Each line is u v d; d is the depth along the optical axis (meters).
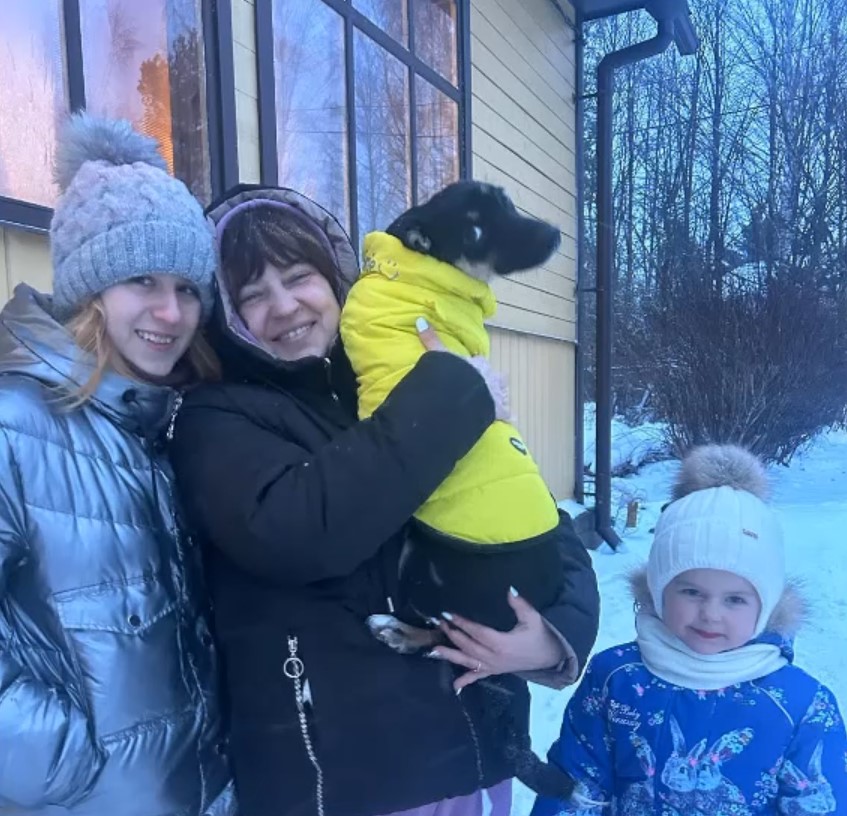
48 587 1.24
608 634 5.16
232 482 1.38
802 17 22.55
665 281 14.99
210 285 1.55
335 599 1.47
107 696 1.25
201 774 1.39
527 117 7.02
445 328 1.64
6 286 2.47
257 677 1.44
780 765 1.63
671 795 1.67
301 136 3.94
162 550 1.39
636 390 16.50
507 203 1.70
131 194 1.41
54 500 1.25
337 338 1.73
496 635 1.49
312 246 1.73
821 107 21.28
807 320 12.52
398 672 1.47
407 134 4.89
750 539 1.67
